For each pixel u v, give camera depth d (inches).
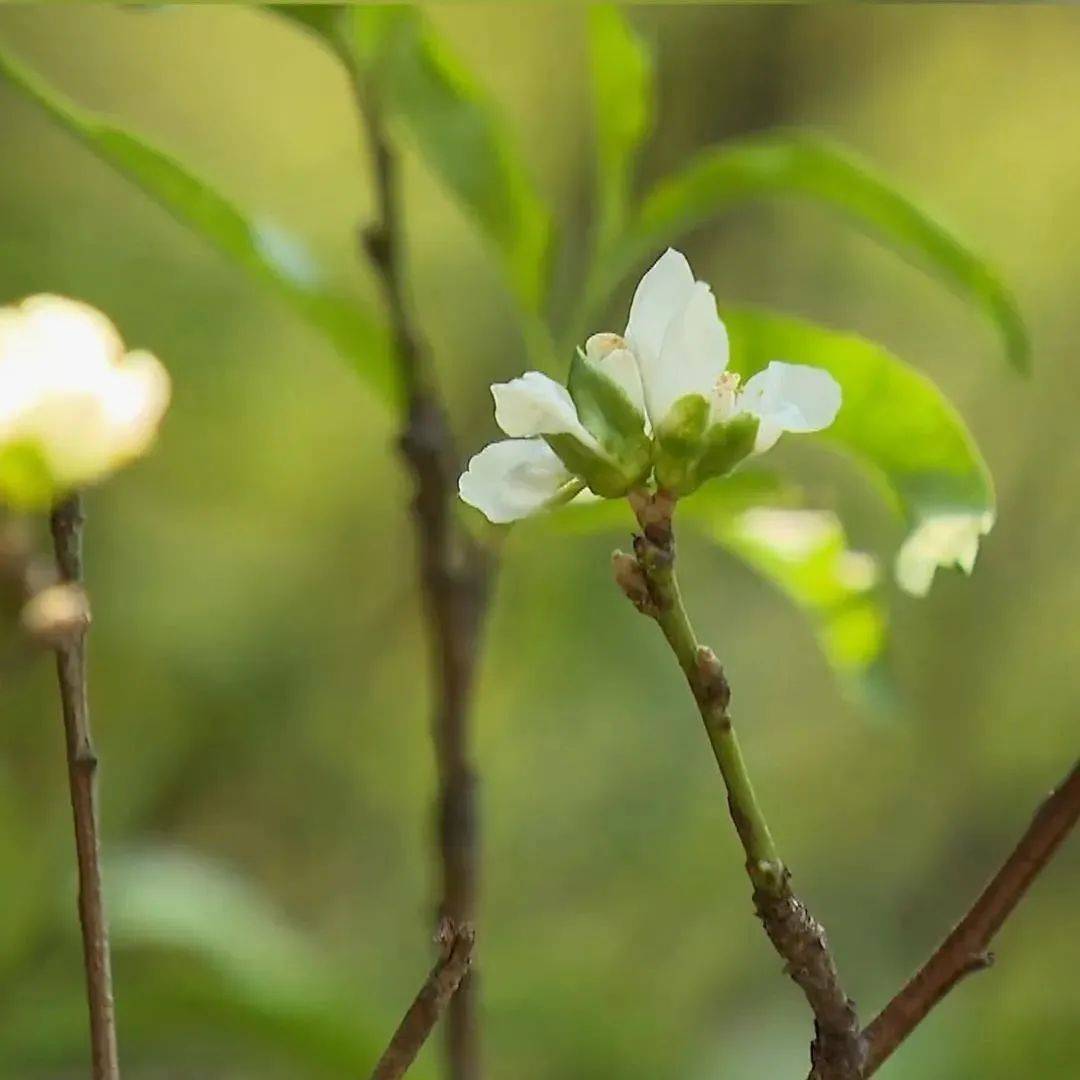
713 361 28.8
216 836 65.1
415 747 71.6
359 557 71.7
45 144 66.6
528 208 33.3
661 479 28.7
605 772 72.7
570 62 70.4
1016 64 70.6
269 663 67.7
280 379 70.1
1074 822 29.1
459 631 32.7
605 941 70.0
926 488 31.5
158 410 28.9
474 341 71.1
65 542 28.9
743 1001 68.1
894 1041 29.1
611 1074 58.0
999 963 67.5
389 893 69.4
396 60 33.1
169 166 32.4
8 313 28.8
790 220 71.7
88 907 29.1
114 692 62.7
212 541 69.7
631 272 58.4
